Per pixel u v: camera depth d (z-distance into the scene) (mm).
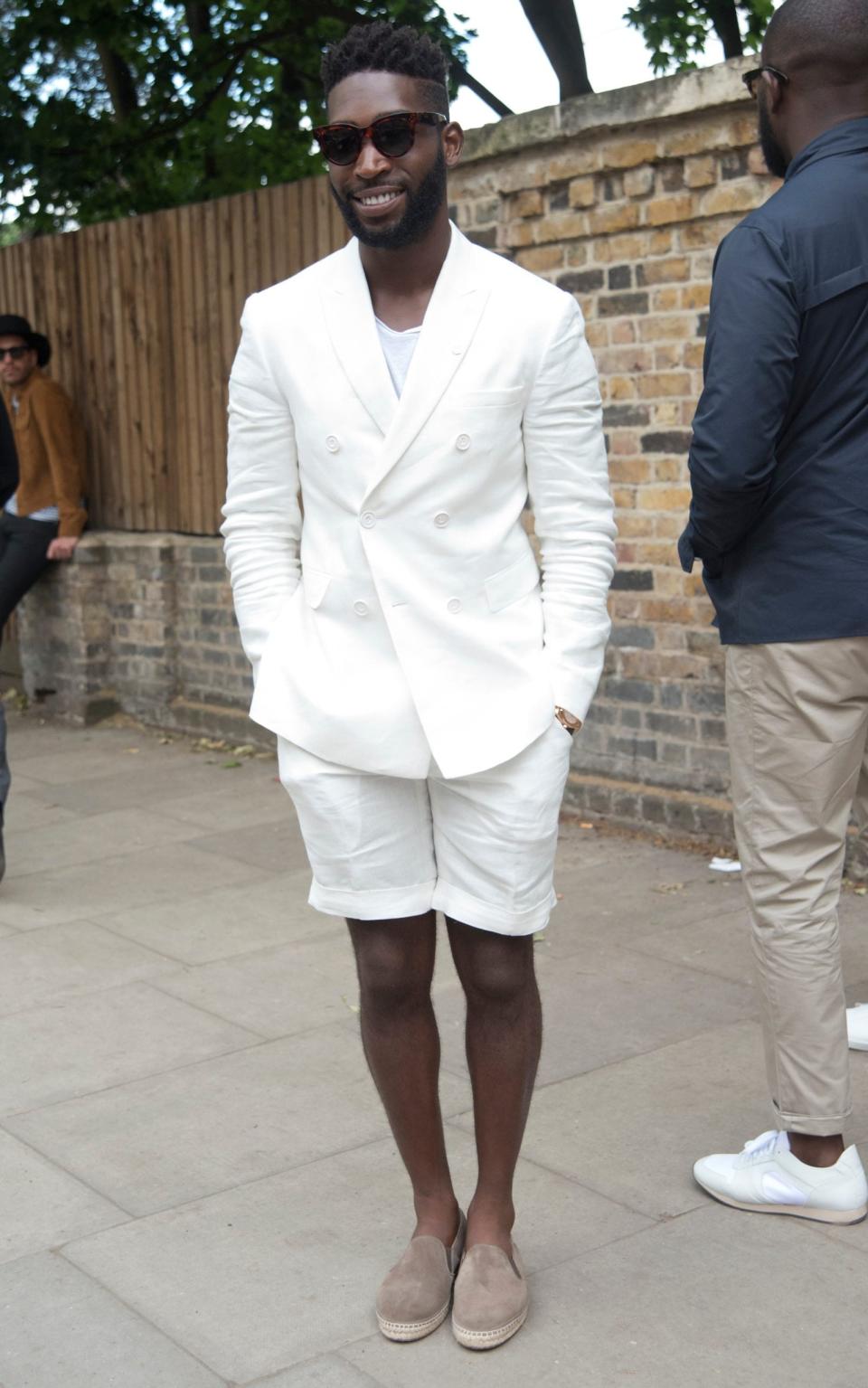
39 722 8195
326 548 2430
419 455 2324
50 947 4555
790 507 2607
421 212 2281
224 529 2555
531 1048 2508
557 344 2350
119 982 4230
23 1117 3389
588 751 5594
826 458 2580
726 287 2512
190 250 7160
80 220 11148
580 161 5156
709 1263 2674
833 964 2732
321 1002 4016
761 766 2695
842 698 2621
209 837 5754
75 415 7871
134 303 7555
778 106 2680
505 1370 2393
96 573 7898
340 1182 3023
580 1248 2740
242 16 10086
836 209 2525
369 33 2275
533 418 2375
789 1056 2754
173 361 7406
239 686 7293
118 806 6309
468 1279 2477
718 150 4777
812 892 2693
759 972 2766
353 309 2352
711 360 2537
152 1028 3877
